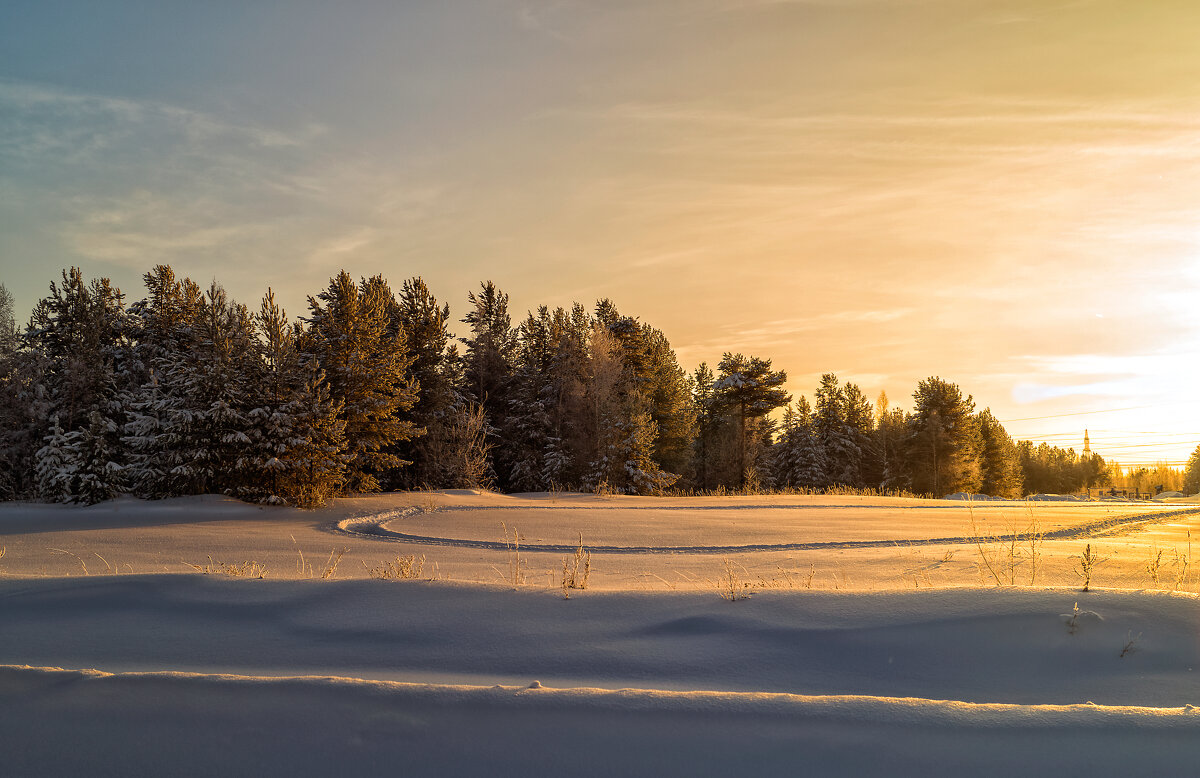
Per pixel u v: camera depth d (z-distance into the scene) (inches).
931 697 161.2
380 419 1453.0
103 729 127.3
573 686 161.5
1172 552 506.9
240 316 1190.9
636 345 2554.1
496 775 114.0
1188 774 113.9
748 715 131.6
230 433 1085.1
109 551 559.2
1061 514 1035.9
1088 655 178.9
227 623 206.7
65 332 1736.0
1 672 148.7
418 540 662.5
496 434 2188.7
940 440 3100.4
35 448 1567.4
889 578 380.5
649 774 114.3
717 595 229.1
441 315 2096.5
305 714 131.2
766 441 3181.6
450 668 174.2
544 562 473.7
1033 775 114.1
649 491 1867.6
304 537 689.0
